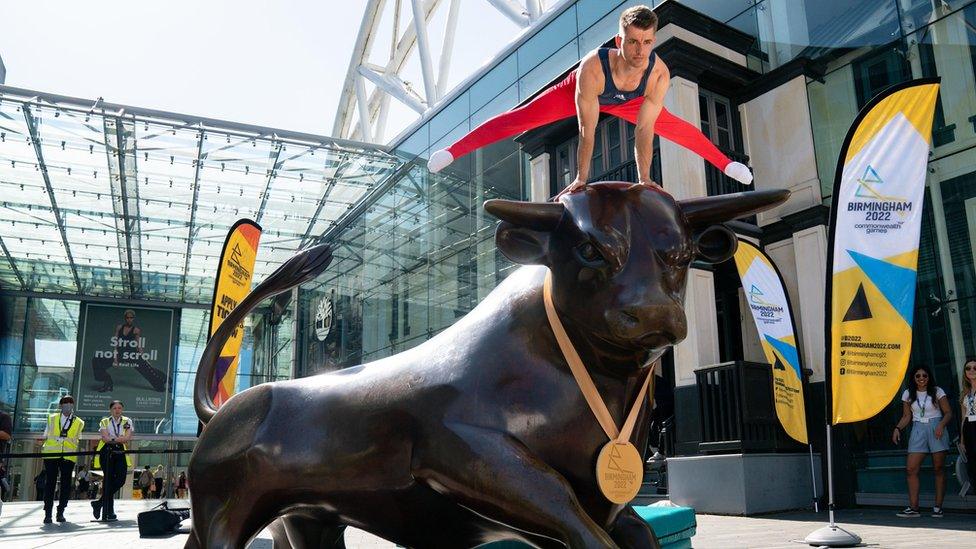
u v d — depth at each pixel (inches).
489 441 54.3
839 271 225.6
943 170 382.9
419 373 59.7
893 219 224.2
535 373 57.0
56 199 903.7
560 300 56.7
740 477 360.8
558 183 546.0
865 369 222.1
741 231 404.5
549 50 638.5
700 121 450.3
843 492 381.1
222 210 942.4
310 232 1032.8
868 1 426.0
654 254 55.2
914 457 319.6
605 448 56.7
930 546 218.7
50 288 1218.0
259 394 65.4
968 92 377.7
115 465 403.5
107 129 756.0
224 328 77.8
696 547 224.8
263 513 64.1
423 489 59.2
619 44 98.9
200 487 64.6
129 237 1019.3
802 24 457.4
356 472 60.5
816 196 430.9
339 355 1034.1
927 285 380.8
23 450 1150.3
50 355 1206.9
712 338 418.9
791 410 321.4
